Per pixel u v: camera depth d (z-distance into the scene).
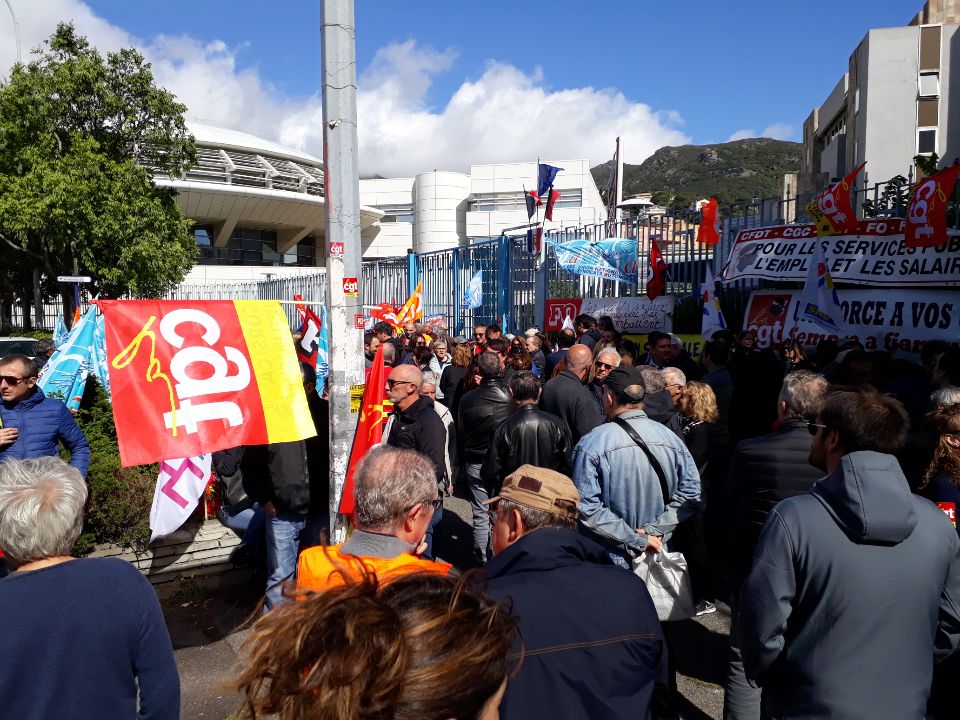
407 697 0.95
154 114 26.94
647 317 9.71
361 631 0.99
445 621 1.04
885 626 1.92
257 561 4.91
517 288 13.31
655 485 3.36
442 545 5.85
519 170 46.25
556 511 2.09
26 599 1.79
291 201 46.34
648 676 1.78
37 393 4.12
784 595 2.01
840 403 2.15
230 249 50.66
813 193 8.12
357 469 2.24
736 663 2.98
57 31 25.58
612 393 3.52
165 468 4.48
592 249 10.52
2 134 24.19
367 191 51.41
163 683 1.95
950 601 2.04
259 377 3.71
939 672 2.52
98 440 5.55
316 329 6.08
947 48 21.52
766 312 7.95
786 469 2.88
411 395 4.70
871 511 1.90
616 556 3.39
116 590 1.89
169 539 4.89
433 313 16.12
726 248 9.08
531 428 4.23
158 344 3.48
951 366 4.49
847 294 7.20
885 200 7.47
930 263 6.60
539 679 1.65
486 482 4.42
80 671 1.78
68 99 24.95
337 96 3.94
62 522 1.91
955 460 2.66
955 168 6.08
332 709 0.94
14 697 1.71
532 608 1.72
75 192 23.67
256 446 4.08
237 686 1.08
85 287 26.95
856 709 1.90
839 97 27.84
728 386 5.76
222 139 48.31
